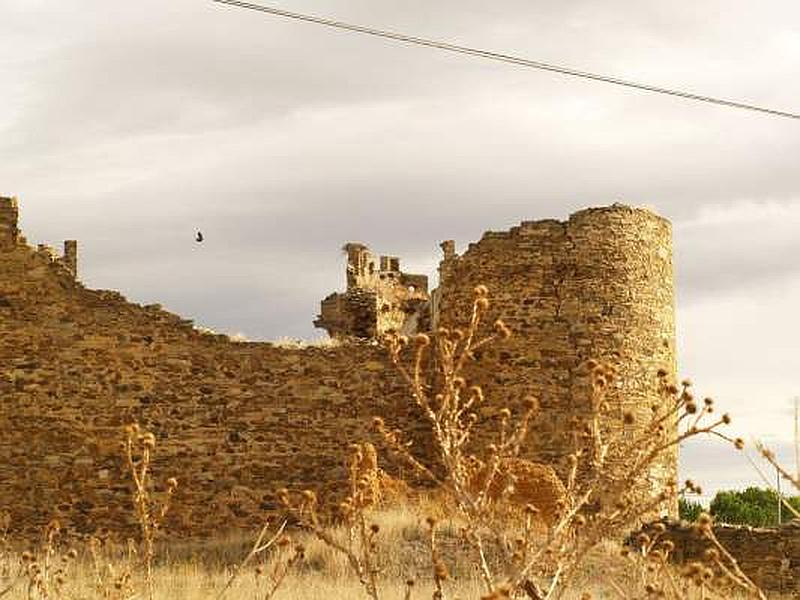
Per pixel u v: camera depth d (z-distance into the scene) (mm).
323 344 38438
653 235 38281
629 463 12727
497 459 12117
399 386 38156
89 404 36969
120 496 36562
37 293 37219
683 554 32781
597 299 37188
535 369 36969
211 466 37156
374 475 14977
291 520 37000
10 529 36094
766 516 51219
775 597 31219
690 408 11617
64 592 22188
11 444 36531
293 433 37688
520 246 37719
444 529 30500
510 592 11016
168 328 37688
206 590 25172
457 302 38219
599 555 18312
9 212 37438
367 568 13258
